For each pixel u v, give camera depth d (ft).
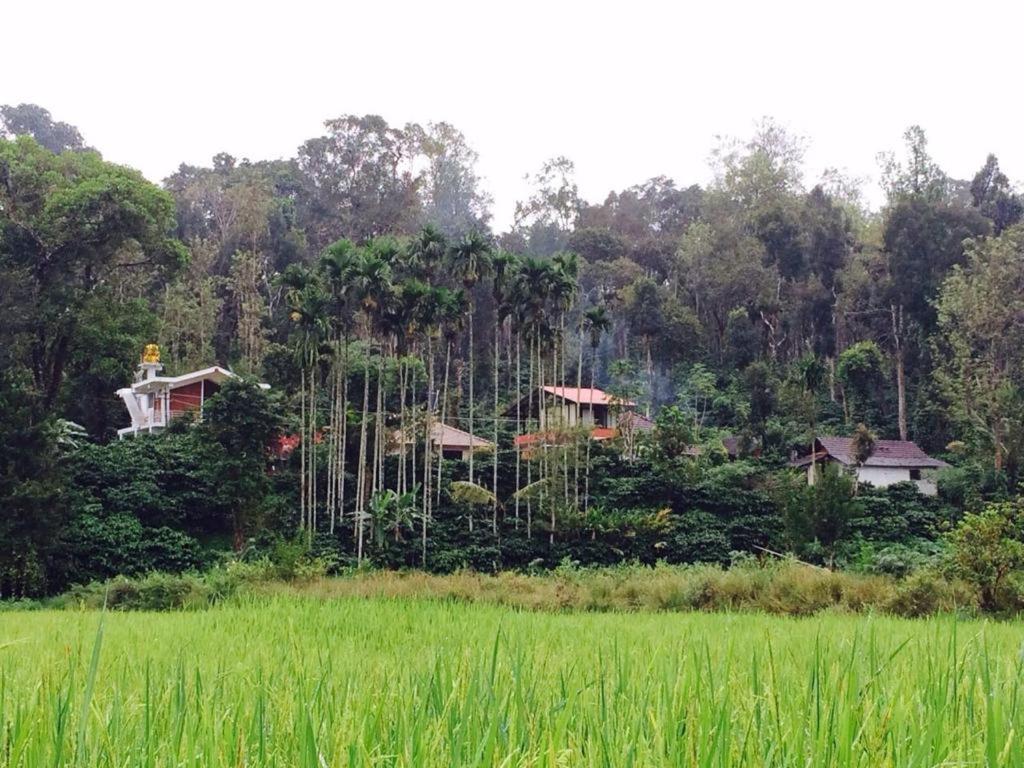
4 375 121.49
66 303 136.26
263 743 10.14
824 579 70.69
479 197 333.62
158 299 221.46
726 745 9.69
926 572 70.38
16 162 136.67
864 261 245.86
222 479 139.44
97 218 133.39
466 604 66.44
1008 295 182.19
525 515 161.68
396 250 163.53
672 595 73.46
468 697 11.30
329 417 174.29
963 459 184.96
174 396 175.94
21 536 108.99
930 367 216.74
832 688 12.29
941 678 12.87
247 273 227.81
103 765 10.17
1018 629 45.50
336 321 154.10
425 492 149.89
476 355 238.48
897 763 9.39
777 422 203.51
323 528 152.46
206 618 43.68
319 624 38.52
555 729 10.81
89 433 185.47
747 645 25.81
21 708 12.38
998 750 9.41
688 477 168.76
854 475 174.40
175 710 12.12
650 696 13.08
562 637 32.30
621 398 195.00
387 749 10.25
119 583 90.07
